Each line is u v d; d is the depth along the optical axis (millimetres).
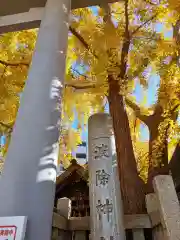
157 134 7594
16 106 7410
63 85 3094
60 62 3205
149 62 6996
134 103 8609
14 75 7441
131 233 4203
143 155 8625
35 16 4176
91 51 7344
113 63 7168
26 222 1972
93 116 4723
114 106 7164
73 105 8539
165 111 7648
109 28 7477
